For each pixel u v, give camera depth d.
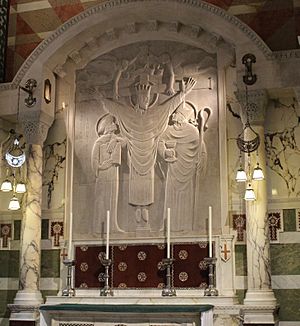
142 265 6.83
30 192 7.10
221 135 6.93
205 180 6.87
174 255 6.75
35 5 7.94
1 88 7.46
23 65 7.38
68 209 7.24
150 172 7.05
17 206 6.79
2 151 7.58
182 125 7.08
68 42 7.34
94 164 7.28
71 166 7.35
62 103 7.59
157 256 6.81
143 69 7.39
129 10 7.15
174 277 6.70
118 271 6.88
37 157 7.20
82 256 7.06
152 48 7.44
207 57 7.21
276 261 6.43
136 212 6.99
